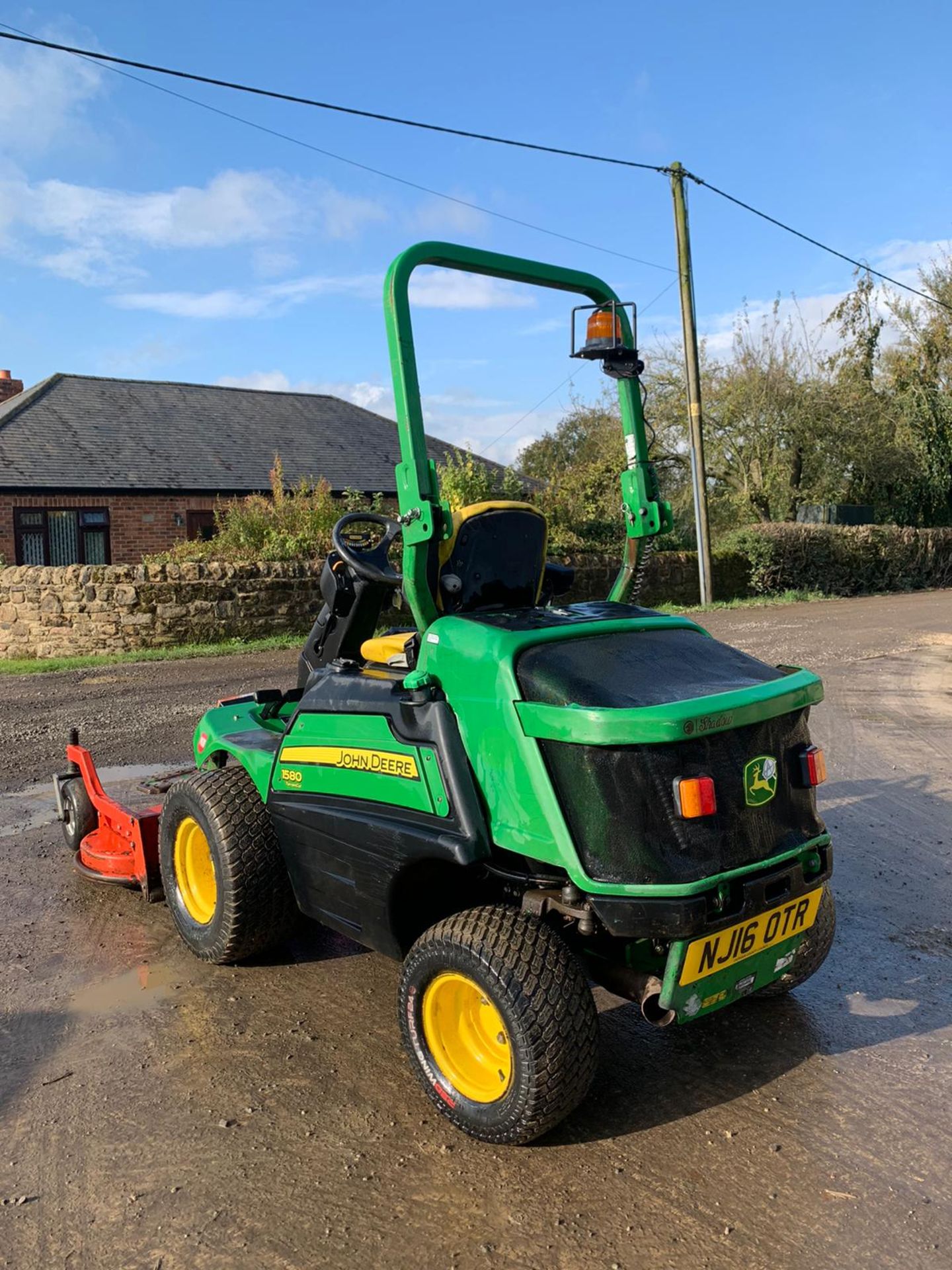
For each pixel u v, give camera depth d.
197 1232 2.65
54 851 5.80
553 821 2.84
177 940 4.54
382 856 3.32
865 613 18.19
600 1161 2.94
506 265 3.57
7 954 4.41
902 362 32.16
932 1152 2.95
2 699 10.57
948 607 19.19
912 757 7.54
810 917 3.25
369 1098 3.27
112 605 13.78
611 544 19.75
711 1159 2.94
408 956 3.16
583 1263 2.52
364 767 3.42
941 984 4.05
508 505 3.59
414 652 3.45
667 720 2.74
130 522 20.84
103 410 23.58
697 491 19.78
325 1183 2.85
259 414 26.16
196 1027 3.75
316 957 4.36
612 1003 3.98
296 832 3.75
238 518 16.67
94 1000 3.97
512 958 2.87
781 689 3.09
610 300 3.93
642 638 3.32
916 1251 2.54
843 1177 2.85
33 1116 3.18
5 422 21.56
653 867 2.78
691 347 19.45
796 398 27.56
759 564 21.83
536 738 2.90
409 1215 2.71
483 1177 2.87
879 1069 3.43
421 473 3.24
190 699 10.20
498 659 3.00
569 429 38.84
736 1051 3.57
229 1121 3.14
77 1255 2.57
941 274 32.16
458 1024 3.17
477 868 3.31
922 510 31.11
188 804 4.18
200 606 14.10
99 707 9.95
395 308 3.26
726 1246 2.57
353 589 4.28
